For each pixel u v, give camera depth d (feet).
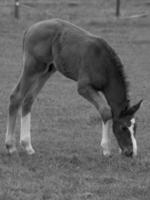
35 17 108.68
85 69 38.96
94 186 33.50
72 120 51.49
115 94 39.04
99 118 51.96
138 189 33.22
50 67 41.68
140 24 107.34
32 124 49.78
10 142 39.96
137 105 38.04
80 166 37.47
